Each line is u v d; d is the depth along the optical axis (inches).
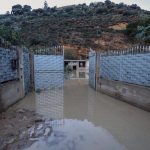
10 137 213.9
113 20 1989.4
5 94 317.4
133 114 305.4
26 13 2800.2
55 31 1700.3
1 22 2209.6
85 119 285.7
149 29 1168.8
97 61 533.0
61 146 195.9
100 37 1581.0
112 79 443.5
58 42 1429.6
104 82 486.9
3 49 321.1
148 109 310.5
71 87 607.8
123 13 2208.4
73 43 1454.2
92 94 486.0
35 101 398.9
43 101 400.8
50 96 455.5
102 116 300.2
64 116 299.6
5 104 317.7
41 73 536.7
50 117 292.8
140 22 1521.9
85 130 240.7
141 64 331.0
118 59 411.5
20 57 408.2
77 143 203.6
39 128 243.4
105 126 256.7
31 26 1878.7
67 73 1062.4
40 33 1633.9
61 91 528.1
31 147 192.4
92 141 209.3
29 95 462.9
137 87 338.3
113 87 434.6
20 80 407.8
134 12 2273.6
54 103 383.6
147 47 320.2
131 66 361.7
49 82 552.4
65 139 212.4
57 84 568.1
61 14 2412.6
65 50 1277.1
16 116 288.5
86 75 1023.6
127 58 374.9
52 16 2320.4
